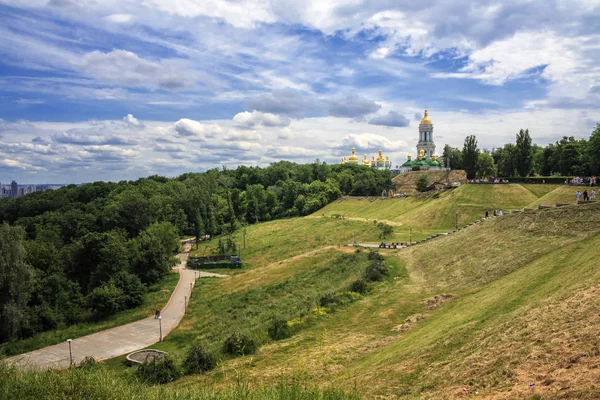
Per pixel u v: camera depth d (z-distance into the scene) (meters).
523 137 126.56
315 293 59.06
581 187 74.56
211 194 176.62
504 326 26.34
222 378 32.19
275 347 38.50
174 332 55.41
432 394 21.05
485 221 65.44
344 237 104.25
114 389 16.95
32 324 59.06
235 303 62.72
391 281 55.56
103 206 143.75
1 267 55.41
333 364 31.14
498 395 18.23
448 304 40.50
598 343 18.97
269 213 174.62
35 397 15.54
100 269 75.94
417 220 102.88
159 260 84.75
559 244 44.38
